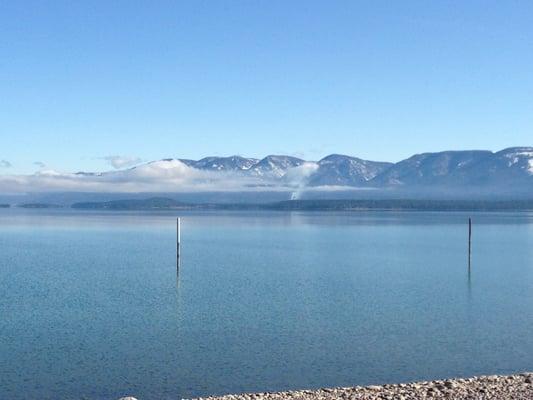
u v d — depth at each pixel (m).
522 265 96.94
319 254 119.75
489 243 149.38
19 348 39.84
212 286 72.00
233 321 49.00
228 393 30.77
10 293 66.50
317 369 34.84
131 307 56.50
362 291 67.44
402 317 50.84
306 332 44.56
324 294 64.94
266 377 33.38
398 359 37.00
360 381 32.66
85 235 193.75
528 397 25.33
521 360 36.78
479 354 38.16
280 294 64.94
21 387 31.75
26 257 114.69
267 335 43.56
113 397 30.27
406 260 106.12
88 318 50.75
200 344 40.75
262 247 139.88
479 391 26.42
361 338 42.56
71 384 32.22
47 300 61.22
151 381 32.69
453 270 90.06
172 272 88.00
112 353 38.47
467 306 57.00
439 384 28.17
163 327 46.66
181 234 198.75
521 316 51.56
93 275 84.50
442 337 42.88
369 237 178.12
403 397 25.64
